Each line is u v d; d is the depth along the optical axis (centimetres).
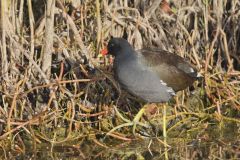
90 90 1381
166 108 1422
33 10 1461
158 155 1250
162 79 1275
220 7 1527
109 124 1362
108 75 1376
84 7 1419
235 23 1544
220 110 1451
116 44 1281
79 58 1401
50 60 1355
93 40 1426
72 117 1327
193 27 1536
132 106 1414
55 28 1419
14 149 1275
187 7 1497
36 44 1387
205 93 1480
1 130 1312
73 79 1386
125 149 1285
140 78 1265
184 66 1314
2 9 1307
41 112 1312
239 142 1314
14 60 1342
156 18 1484
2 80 1332
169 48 1479
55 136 1309
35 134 1309
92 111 1381
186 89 1466
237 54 1560
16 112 1325
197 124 1409
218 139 1336
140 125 1371
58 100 1356
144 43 1459
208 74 1476
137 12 1444
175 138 1346
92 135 1337
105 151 1275
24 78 1327
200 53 1526
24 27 1426
